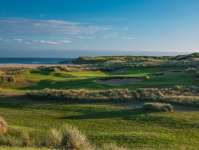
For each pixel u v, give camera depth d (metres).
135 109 43.41
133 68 111.81
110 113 42.62
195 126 35.78
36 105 48.91
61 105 48.69
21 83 74.88
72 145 22.19
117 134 31.19
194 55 160.12
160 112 41.59
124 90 54.69
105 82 71.69
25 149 19.84
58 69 103.56
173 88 57.88
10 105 49.09
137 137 30.30
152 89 55.69
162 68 104.25
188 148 28.41
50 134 24.48
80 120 39.47
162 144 29.06
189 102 46.66
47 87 70.44
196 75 73.50
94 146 23.62
